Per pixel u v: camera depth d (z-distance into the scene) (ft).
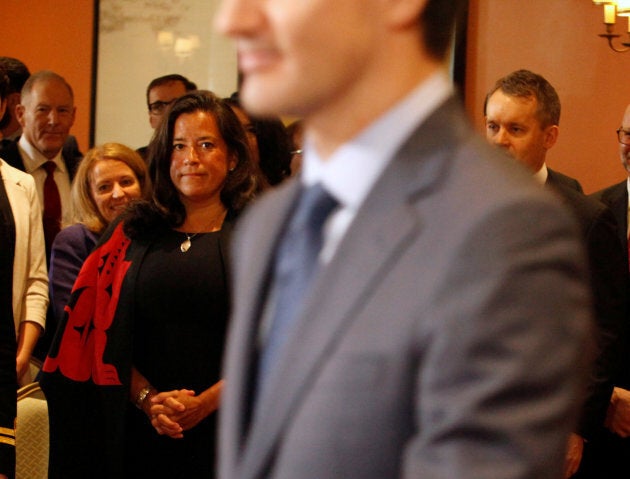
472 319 2.73
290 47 3.08
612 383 10.62
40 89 15.78
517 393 2.70
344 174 3.24
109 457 10.39
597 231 10.52
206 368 10.14
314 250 3.30
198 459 10.14
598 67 17.51
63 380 10.78
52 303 12.68
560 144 17.74
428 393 2.77
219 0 20.27
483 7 18.19
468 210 2.87
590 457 11.09
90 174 12.94
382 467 2.82
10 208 10.53
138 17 20.66
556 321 2.74
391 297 2.90
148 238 10.57
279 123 14.01
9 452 9.43
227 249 10.27
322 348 2.96
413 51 3.18
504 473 2.66
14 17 21.44
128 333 10.33
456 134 3.14
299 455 2.89
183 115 10.58
